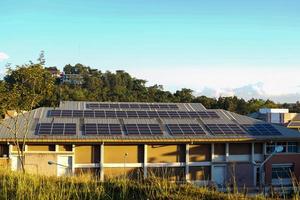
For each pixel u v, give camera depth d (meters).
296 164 41.81
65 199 10.56
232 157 41.53
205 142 39.91
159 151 39.84
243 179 40.28
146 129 40.16
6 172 15.21
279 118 57.84
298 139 41.97
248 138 40.53
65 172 36.91
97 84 103.62
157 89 94.81
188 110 47.81
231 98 94.12
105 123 40.91
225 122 44.44
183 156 40.31
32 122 39.78
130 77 111.12
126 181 12.56
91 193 11.07
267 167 40.88
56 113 42.66
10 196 10.66
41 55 28.95
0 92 28.59
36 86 29.11
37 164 34.03
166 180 12.56
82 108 45.38
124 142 38.12
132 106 47.66
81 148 38.50
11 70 28.56
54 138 36.91
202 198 10.80
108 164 38.72
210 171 40.62
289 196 11.48
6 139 36.00
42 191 10.95
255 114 62.16
